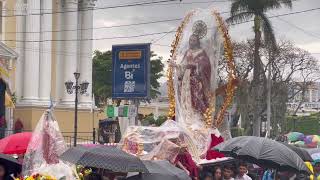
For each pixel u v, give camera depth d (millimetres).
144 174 10742
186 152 15188
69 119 49938
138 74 21531
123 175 11641
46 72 47719
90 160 10266
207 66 18453
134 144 15742
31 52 46969
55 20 50312
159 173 10680
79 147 10859
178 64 18625
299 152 15141
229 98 18672
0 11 46844
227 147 13188
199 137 17422
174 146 15047
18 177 11039
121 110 23406
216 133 18000
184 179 10938
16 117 46406
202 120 18219
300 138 26609
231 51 18672
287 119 73188
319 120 79625
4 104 40219
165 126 16062
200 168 14898
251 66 51312
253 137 13352
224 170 13883
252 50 50281
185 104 18438
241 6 44312
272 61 52312
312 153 16891
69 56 50688
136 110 22953
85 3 52438
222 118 18641
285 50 63000
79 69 51938
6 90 40594
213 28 18578
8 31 46969
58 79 50531
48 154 12938
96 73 77625
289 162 12734
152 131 15883
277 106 62062
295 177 14688
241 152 12898
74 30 50906
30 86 46781
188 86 18469
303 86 69125
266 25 44625
